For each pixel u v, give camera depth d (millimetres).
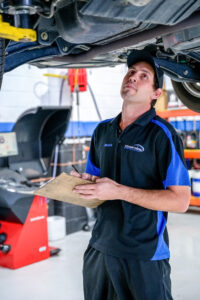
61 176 1149
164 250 1384
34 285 2715
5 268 3088
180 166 1344
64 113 3146
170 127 1401
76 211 4227
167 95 4707
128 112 1456
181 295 2469
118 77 5375
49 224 3859
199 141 4543
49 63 2096
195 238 3828
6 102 4102
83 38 1432
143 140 1384
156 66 1433
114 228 1381
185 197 1329
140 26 1481
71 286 2684
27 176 3258
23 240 3111
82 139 4746
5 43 1404
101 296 1445
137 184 1399
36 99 4367
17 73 4176
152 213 1370
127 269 1336
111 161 1476
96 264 1443
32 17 1271
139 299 1312
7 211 3074
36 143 3350
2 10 1172
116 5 1104
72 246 3672
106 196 1260
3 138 3041
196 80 2336
